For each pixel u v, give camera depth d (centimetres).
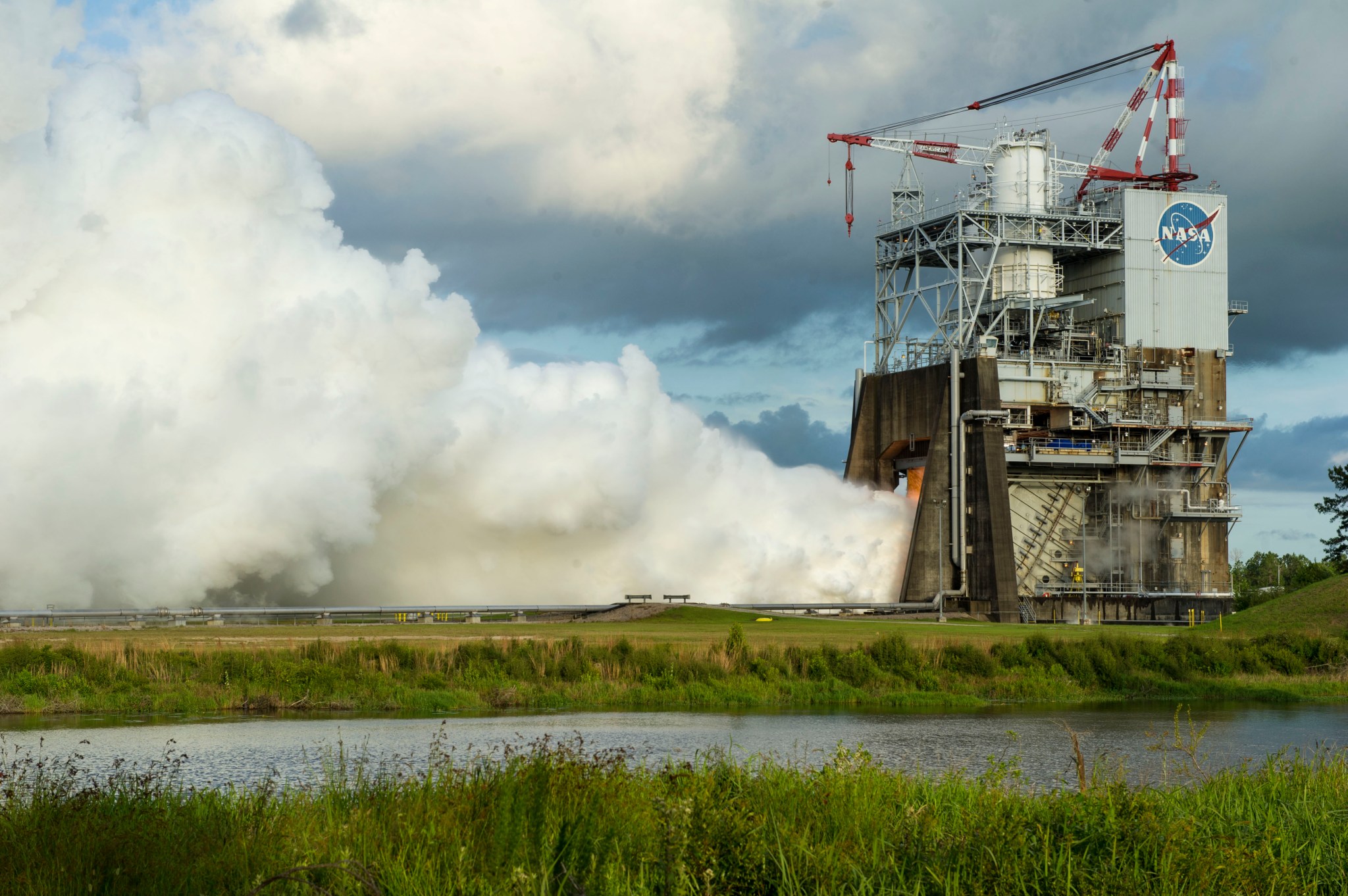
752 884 1808
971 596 13750
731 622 11506
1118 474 14588
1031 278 14550
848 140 15938
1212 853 1945
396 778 2531
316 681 6312
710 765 2853
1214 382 15088
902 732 5509
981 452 13688
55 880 1767
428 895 1697
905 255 15275
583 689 6738
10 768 3375
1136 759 4534
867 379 15638
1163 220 15112
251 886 1769
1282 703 7406
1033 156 14825
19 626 9888
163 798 2327
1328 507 15012
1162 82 15625
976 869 1884
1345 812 2462
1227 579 14838
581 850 1828
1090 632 10150
